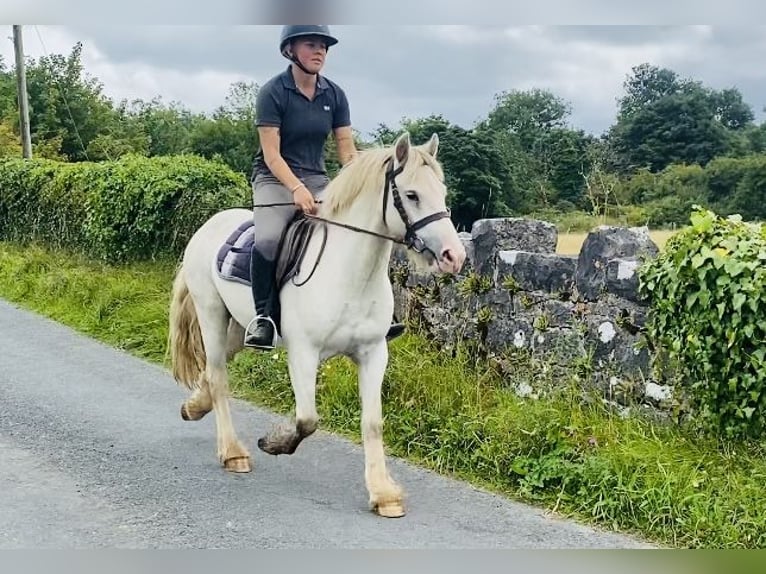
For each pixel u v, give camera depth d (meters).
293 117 4.92
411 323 7.59
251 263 4.95
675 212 11.47
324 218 4.73
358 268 4.55
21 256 15.40
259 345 4.98
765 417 4.85
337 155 5.15
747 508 4.39
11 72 33.62
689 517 4.42
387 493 4.71
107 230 12.46
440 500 4.96
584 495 4.81
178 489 5.11
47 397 7.20
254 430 6.44
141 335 9.41
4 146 29.66
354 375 6.88
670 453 4.95
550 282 6.35
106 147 30.12
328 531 4.47
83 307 10.94
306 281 4.70
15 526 4.53
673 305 5.30
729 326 4.94
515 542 4.35
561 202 12.28
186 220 11.24
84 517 4.66
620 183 11.81
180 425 6.50
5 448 5.86
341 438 6.18
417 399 6.23
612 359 5.83
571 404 5.78
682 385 5.34
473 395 6.22
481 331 6.88
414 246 4.28
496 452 5.39
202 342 5.97
